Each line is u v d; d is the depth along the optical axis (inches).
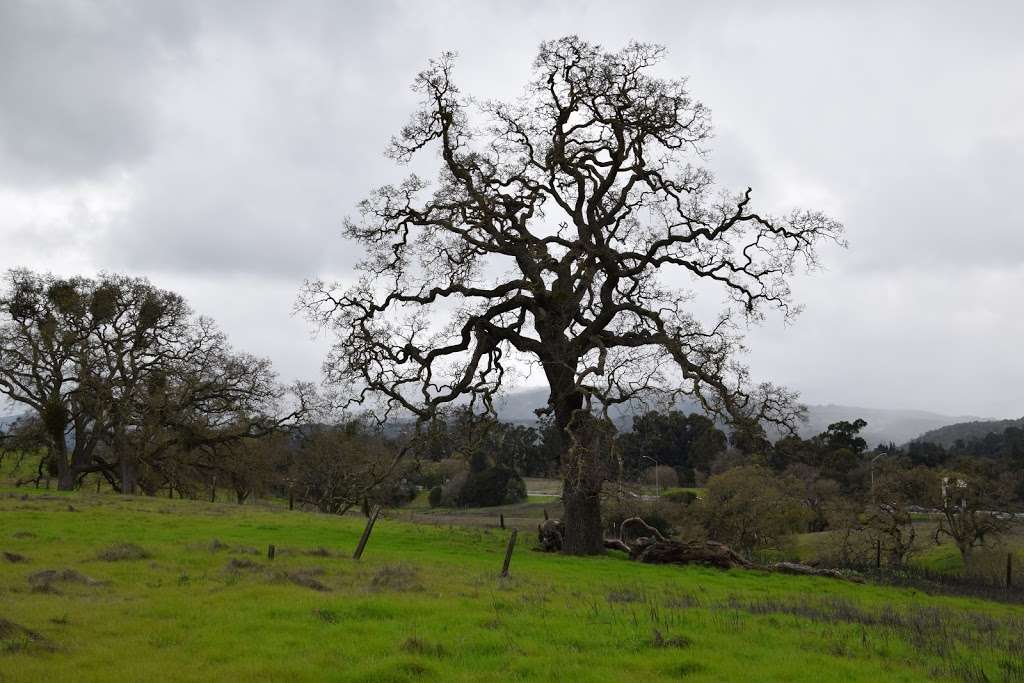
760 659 500.7
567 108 1381.6
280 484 2974.9
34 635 467.2
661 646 524.1
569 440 1339.8
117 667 422.3
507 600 668.7
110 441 2551.7
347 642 487.8
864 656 529.3
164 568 777.6
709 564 1316.4
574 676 432.5
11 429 2486.5
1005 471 2691.9
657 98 1321.4
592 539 1350.9
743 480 2009.1
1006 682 460.1
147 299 2514.8
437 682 415.2
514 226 1412.4
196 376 2541.8
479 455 3127.5
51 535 1040.2
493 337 1374.3
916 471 2089.1
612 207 1460.4
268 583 697.6
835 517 2038.6
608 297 1350.9
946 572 1840.6
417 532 1486.2
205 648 469.7
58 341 2432.3
